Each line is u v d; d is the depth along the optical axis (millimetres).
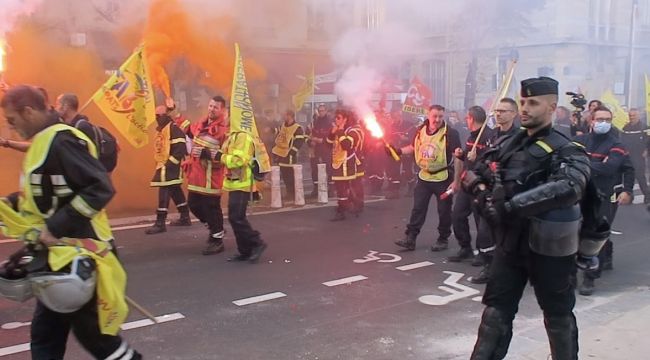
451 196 7172
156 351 4270
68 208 2850
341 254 7121
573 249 3201
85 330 2977
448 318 5012
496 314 3334
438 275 6293
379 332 4680
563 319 3295
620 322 4664
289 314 5070
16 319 4875
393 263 6746
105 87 6398
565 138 3211
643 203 11461
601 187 6047
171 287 5770
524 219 3180
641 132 11547
